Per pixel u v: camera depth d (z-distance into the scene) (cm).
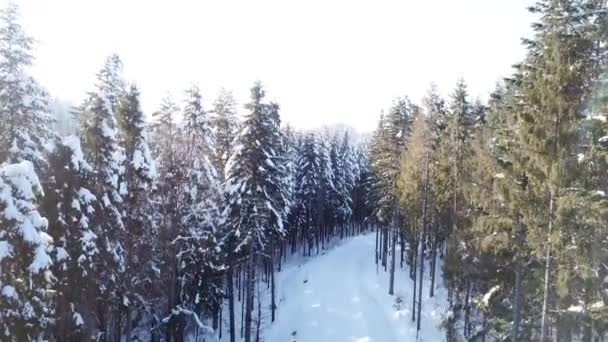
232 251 3178
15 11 1817
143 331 3173
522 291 2077
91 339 2036
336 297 4162
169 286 2745
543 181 1590
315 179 6038
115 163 2144
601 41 1488
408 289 4003
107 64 2181
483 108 3206
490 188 2009
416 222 3575
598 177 1498
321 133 6975
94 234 1908
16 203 1338
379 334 3278
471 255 2555
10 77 1780
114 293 2192
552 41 1510
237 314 4000
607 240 1530
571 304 1798
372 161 5472
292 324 3681
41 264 1366
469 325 2859
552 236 1532
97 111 2114
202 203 2773
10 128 1783
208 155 2928
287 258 6300
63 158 1856
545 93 1521
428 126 3384
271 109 2969
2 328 1370
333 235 7594
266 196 2867
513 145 1744
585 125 1450
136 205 2402
